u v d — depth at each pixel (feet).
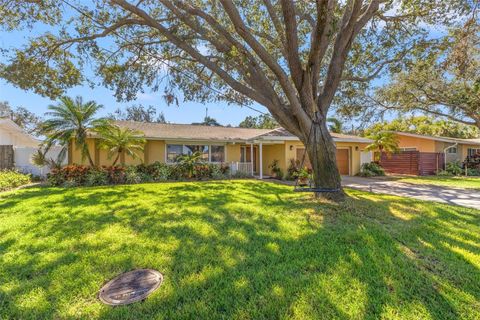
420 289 8.87
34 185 36.04
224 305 8.06
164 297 8.43
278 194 27.43
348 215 17.89
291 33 20.65
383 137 56.24
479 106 39.32
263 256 11.36
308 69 21.52
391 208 20.62
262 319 7.41
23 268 10.41
